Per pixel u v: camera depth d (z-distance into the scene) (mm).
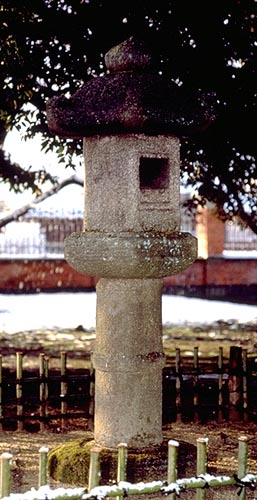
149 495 5086
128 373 5727
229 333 17359
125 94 5527
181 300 25734
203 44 8688
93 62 8844
